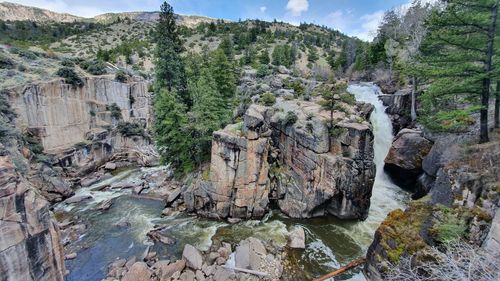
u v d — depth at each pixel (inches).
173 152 1238.9
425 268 414.3
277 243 832.9
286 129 1048.2
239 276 681.6
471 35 609.3
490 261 316.5
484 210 478.0
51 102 1391.5
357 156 919.0
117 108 1737.2
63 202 1128.8
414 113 1224.2
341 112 1077.8
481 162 551.2
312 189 959.0
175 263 716.0
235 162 943.0
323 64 3383.4
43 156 1241.4
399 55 1883.6
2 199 378.3
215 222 963.3
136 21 6496.1
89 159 1514.5
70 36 4845.0
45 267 451.5
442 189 590.9
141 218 1000.2
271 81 1886.1
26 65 1528.1
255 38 4276.6
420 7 1831.9
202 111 1123.9
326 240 853.8
